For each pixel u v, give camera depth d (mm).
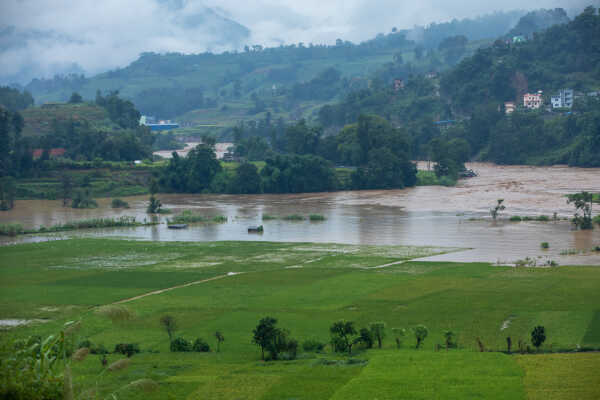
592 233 131375
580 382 47844
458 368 52469
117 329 70250
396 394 47031
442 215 169875
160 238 142375
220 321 72375
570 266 97625
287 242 132875
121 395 47750
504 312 71625
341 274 96938
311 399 47062
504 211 171250
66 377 30656
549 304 74125
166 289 89750
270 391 48844
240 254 118438
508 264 101500
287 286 89375
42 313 77062
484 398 45531
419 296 80812
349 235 141000
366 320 70812
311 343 62656
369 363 54938
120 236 146375
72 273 101562
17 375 30922
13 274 101312
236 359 58969
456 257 110125
